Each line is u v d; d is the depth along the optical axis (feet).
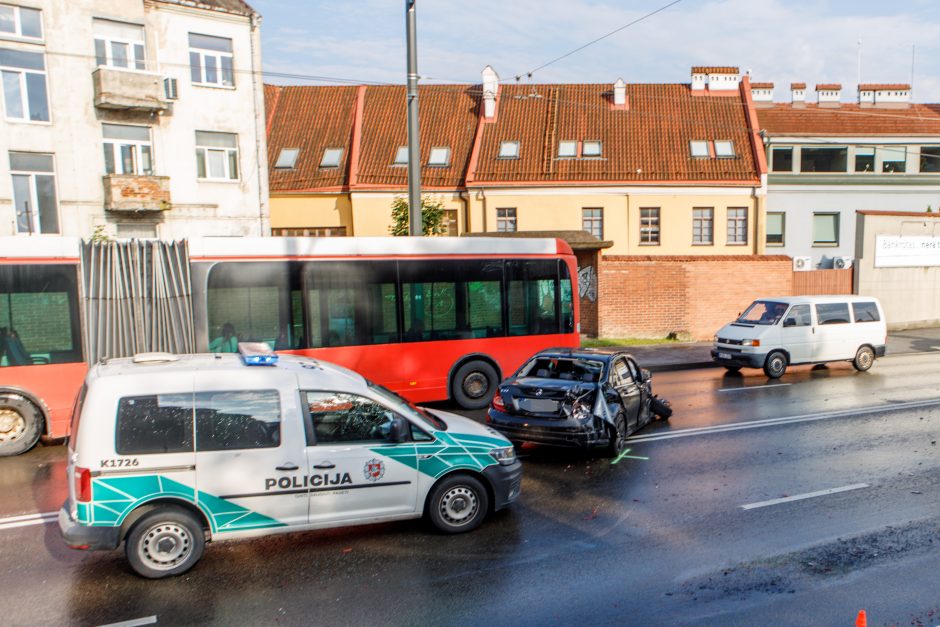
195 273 36.76
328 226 99.96
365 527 23.97
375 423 22.38
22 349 34.04
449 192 99.60
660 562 21.16
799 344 58.08
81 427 19.42
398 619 17.61
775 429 38.58
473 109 107.65
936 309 94.58
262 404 20.93
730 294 81.71
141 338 35.83
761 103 122.62
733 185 98.94
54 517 25.17
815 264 112.68
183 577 20.04
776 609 18.11
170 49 75.46
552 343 45.96
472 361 43.70
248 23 79.87
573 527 24.06
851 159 112.37
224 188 79.77
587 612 17.98
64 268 34.83
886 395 48.98
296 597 18.81
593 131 104.42
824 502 26.58
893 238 90.63
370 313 40.60
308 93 109.70
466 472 23.53
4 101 67.26
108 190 71.31
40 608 18.20
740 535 23.30
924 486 28.45
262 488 20.62
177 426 20.04
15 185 68.33
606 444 32.01
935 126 114.93
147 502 19.89
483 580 19.86
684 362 64.18
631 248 99.66
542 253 45.65
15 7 67.31
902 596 18.80
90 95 71.20
